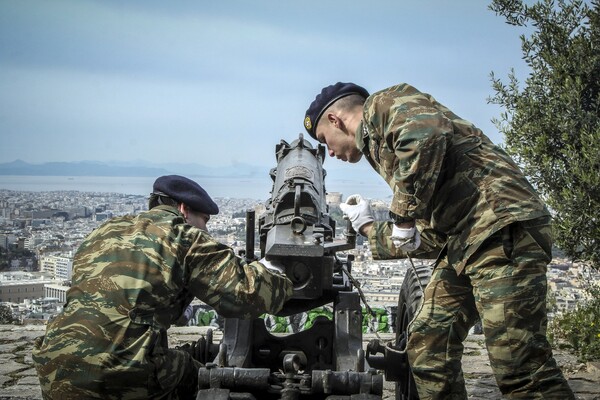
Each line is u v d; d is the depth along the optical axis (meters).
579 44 7.85
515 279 3.56
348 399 3.46
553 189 7.54
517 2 8.24
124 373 3.50
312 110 4.14
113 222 3.83
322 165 4.96
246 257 4.62
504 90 8.27
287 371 3.54
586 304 7.96
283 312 4.46
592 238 7.34
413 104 3.63
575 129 7.62
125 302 3.58
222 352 3.72
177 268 3.69
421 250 4.45
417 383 4.15
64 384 3.50
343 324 4.38
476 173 3.66
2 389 5.94
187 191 4.09
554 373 3.60
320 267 3.94
